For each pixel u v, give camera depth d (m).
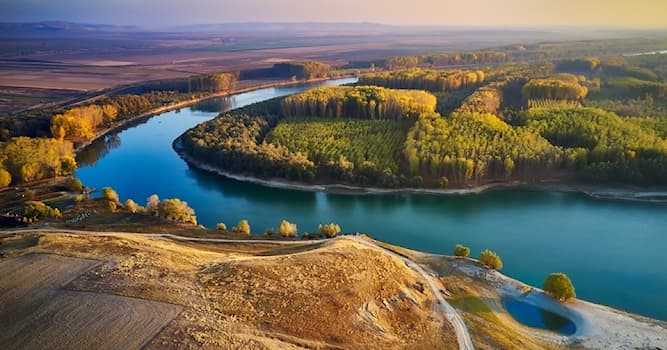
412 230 132.12
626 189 150.38
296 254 92.31
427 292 86.94
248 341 62.19
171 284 75.75
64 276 78.12
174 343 60.97
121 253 88.06
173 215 128.25
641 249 118.19
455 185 158.38
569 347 74.88
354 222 138.25
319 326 69.12
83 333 63.34
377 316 74.62
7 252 90.06
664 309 93.38
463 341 73.25
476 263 102.38
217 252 101.88
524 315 85.44
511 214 140.62
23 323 66.00
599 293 99.06
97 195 155.38
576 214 139.00
